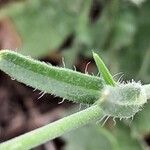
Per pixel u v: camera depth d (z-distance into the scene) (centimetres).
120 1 24
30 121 25
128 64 24
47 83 11
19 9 26
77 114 10
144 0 24
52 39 25
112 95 10
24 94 26
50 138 10
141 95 10
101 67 10
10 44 26
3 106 25
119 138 23
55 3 25
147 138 24
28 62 11
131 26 24
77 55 25
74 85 11
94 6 25
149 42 24
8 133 25
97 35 25
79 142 22
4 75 26
